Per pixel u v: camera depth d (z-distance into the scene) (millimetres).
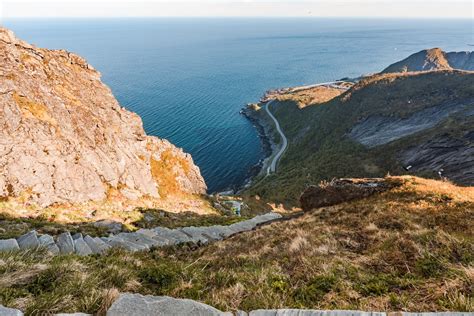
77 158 29266
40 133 26969
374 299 5965
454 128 80250
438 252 7918
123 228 22391
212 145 142375
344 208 16500
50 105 30719
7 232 16422
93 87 43156
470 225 10797
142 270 8148
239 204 50781
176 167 49219
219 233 20906
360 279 6977
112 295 5363
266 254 10984
